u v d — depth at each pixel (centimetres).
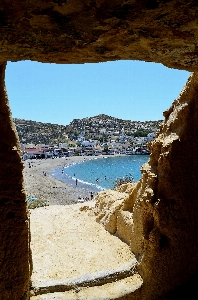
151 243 678
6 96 540
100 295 666
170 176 682
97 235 1038
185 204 691
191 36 368
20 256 545
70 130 17262
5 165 530
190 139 696
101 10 309
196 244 707
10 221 535
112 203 1211
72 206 1482
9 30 341
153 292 684
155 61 463
